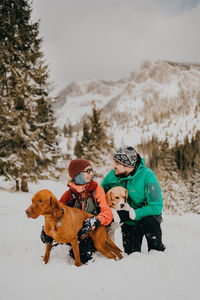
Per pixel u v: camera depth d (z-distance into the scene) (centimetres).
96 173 2838
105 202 276
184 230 539
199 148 6481
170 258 250
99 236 262
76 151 3669
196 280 208
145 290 198
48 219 239
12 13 1503
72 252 276
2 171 1403
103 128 2997
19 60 1526
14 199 1154
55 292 205
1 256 318
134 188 291
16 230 481
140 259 255
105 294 196
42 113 1494
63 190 1869
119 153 287
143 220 280
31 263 274
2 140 1382
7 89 1439
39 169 1498
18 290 213
